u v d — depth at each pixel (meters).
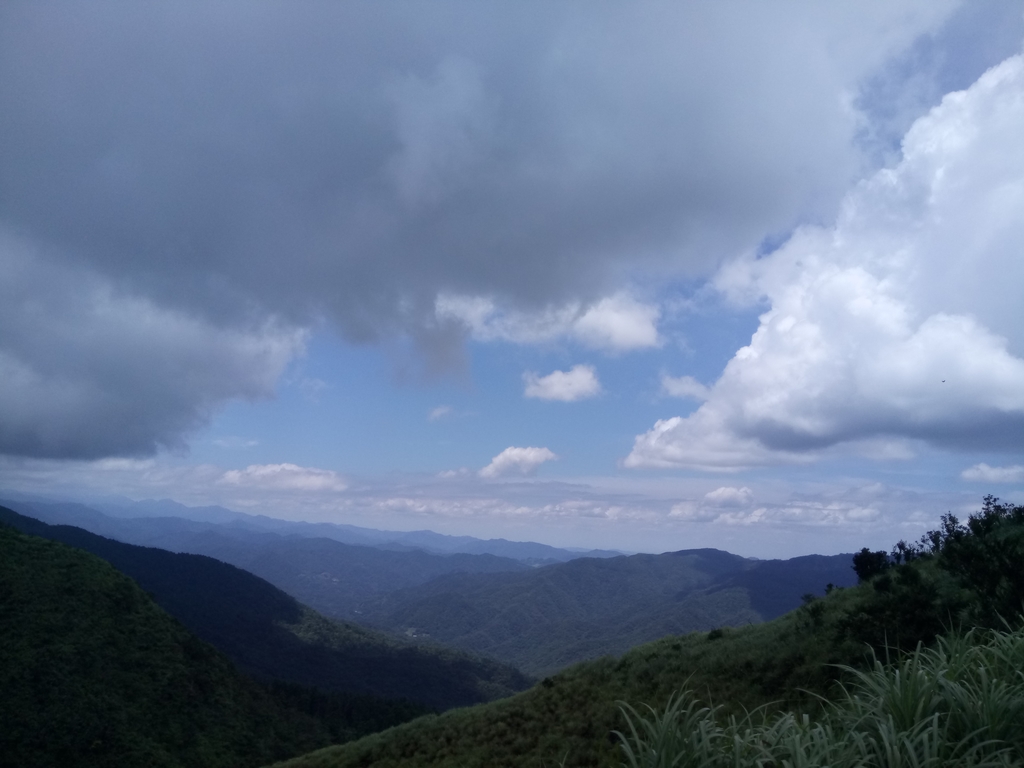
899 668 4.77
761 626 19.86
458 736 20.48
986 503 12.95
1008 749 3.73
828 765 3.78
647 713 15.34
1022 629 5.60
